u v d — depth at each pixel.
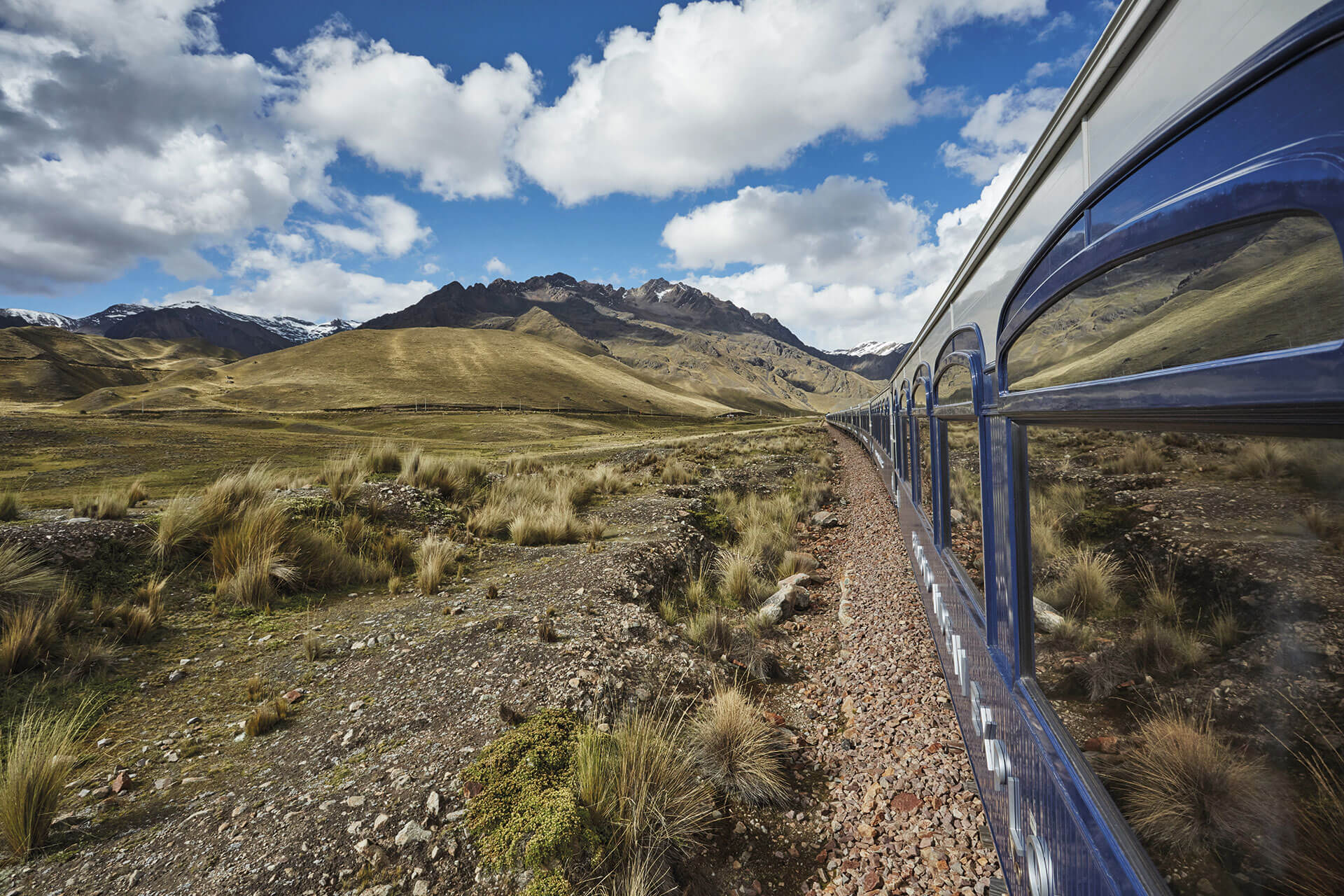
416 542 7.58
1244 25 0.86
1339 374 0.65
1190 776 1.02
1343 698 0.70
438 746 3.39
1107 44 1.27
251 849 2.70
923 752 3.45
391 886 2.55
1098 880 1.29
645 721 3.62
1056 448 1.65
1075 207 1.40
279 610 5.44
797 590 6.29
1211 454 0.95
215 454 20.22
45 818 2.84
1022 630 1.94
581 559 7.03
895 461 8.61
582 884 2.60
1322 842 0.75
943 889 2.56
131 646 4.54
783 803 3.28
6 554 4.85
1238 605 0.89
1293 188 0.73
